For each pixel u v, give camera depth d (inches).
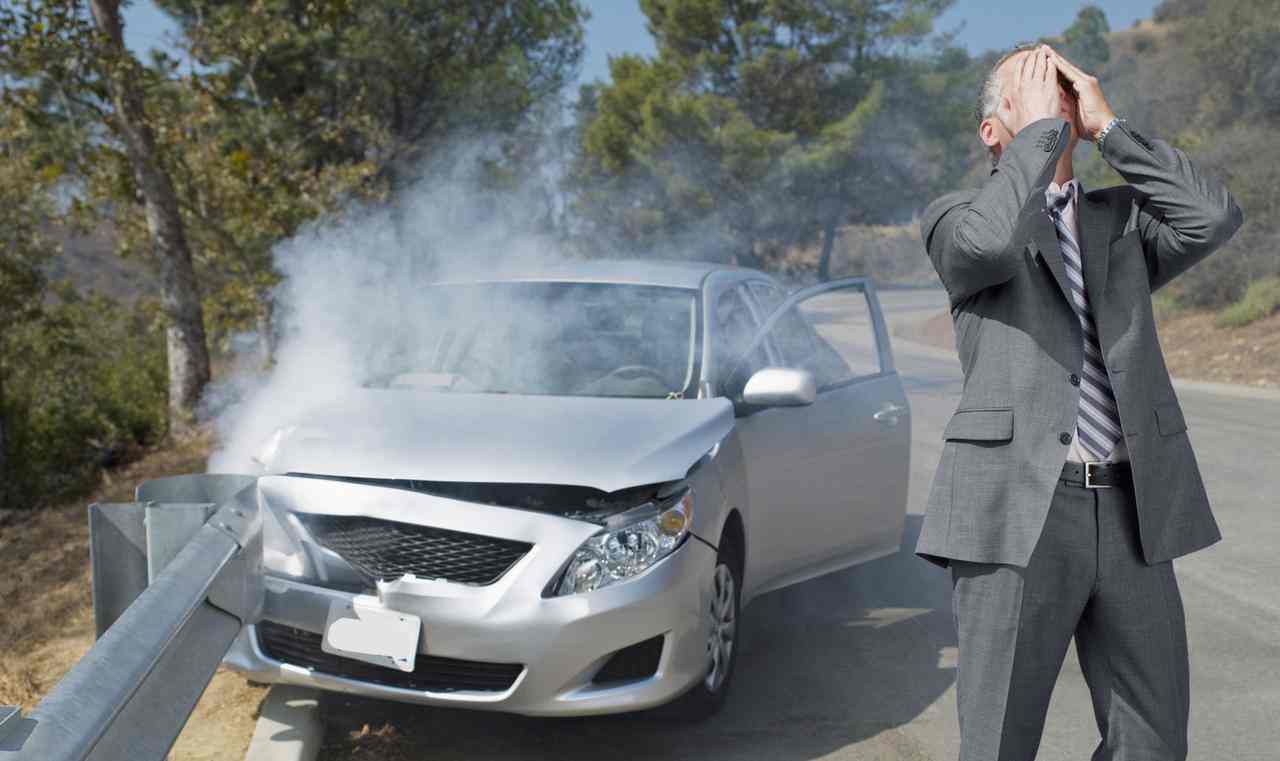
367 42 897.5
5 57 499.5
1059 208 94.2
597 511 138.6
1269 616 207.5
